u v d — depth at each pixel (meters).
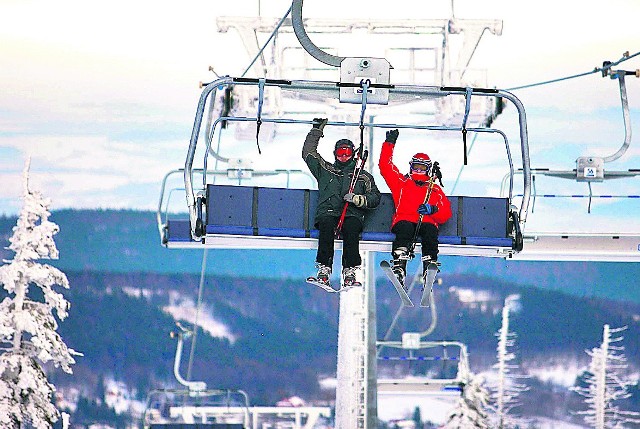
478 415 43.88
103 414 83.56
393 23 34.47
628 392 82.44
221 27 34.44
